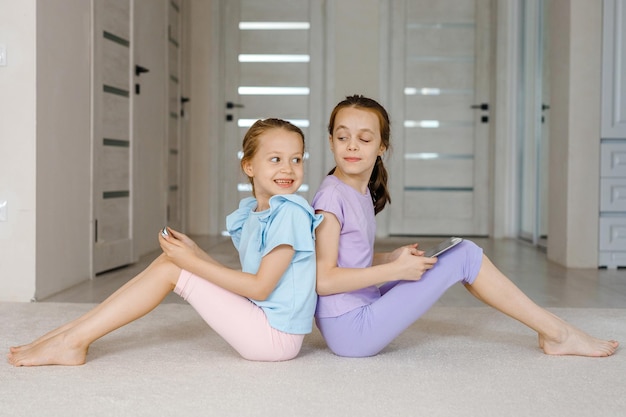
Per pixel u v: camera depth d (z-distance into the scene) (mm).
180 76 6848
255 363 2166
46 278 3475
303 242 2082
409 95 7387
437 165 7410
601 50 4754
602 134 4770
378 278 2109
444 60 7363
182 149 6953
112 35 4461
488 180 7379
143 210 5367
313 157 7441
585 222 4797
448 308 3189
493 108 7258
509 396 1848
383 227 7348
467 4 7348
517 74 7137
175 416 1670
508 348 2395
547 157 5941
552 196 5195
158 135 5754
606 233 4789
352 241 2217
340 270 2154
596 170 4781
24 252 3342
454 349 2377
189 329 2678
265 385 1925
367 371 2078
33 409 1722
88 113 4039
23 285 3350
